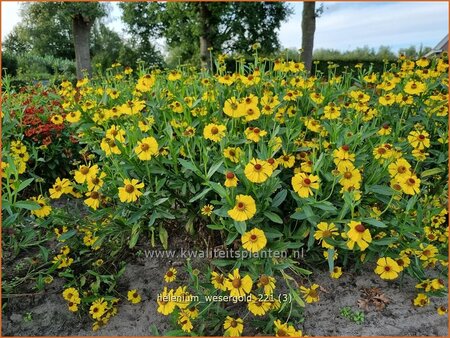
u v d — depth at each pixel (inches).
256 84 111.2
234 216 64.8
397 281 91.0
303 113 116.3
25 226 101.6
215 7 391.5
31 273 89.7
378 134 99.4
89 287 90.0
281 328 72.1
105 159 94.7
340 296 86.5
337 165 77.7
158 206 82.4
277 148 80.4
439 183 108.6
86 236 91.4
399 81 118.0
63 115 139.7
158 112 98.0
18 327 82.2
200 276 90.0
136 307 86.0
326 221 77.5
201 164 79.0
